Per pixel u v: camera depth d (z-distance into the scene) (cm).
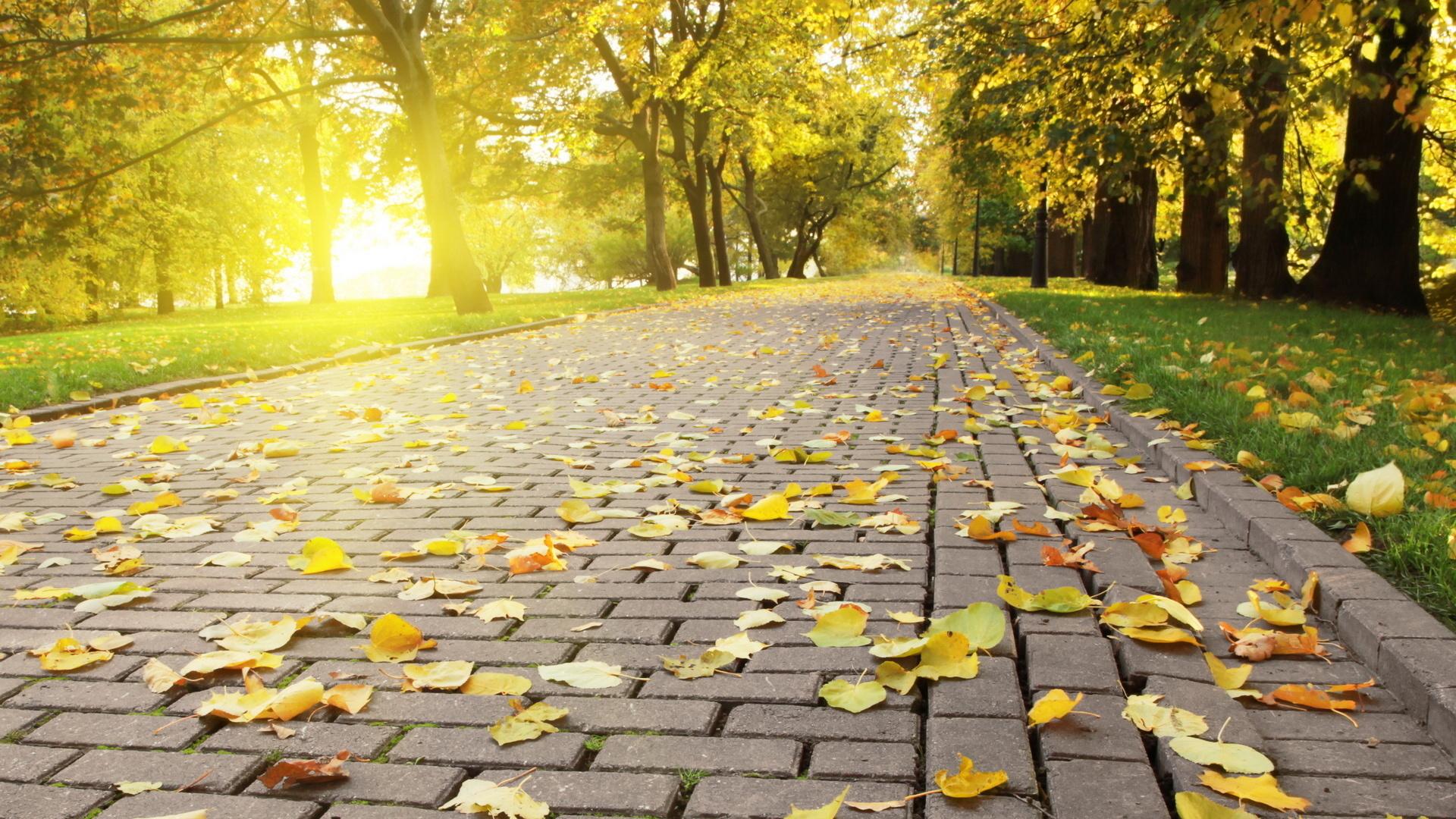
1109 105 1184
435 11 2564
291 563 356
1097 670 241
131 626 299
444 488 469
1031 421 588
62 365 1002
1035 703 223
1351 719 220
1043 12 1287
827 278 5772
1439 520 309
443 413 713
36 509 459
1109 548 336
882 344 1133
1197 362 729
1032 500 407
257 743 222
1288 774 198
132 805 195
